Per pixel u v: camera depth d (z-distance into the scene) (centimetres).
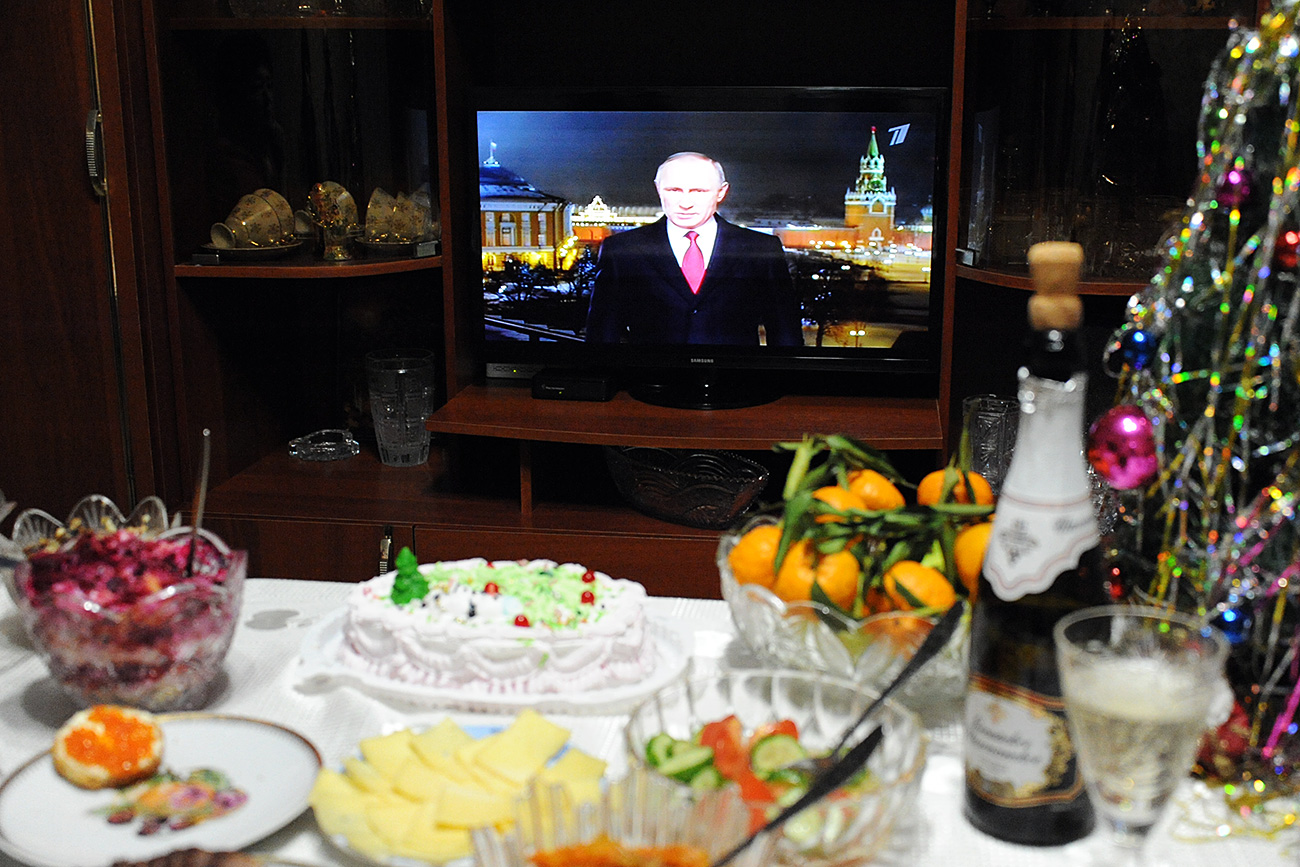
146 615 91
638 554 232
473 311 253
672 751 77
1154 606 81
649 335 249
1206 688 63
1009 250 224
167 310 236
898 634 86
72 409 233
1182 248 78
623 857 67
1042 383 74
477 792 77
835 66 255
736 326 246
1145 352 80
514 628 98
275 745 89
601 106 237
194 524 100
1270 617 78
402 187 241
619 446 234
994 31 219
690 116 235
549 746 83
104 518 113
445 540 236
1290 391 75
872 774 75
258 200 236
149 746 85
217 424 252
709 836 68
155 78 226
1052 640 75
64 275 227
